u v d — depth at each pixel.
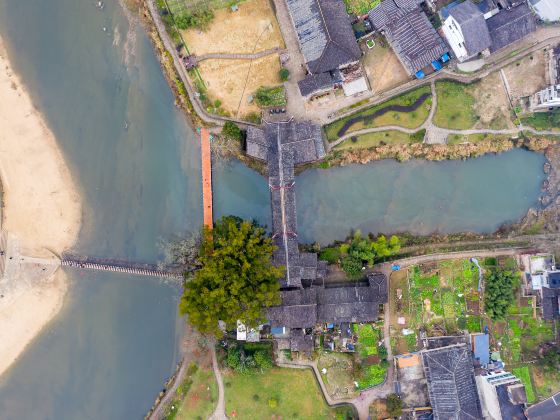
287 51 62.81
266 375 62.75
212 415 62.56
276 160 59.91
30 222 63.19
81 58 63.75
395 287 63.16
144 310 64.00
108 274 63.94
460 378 58.97
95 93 63.91
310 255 60.19
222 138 62.78
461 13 58.69
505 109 63.59
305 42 60.44
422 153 63.78
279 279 59.09
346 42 60.31
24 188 63.12
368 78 63.16
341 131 63.41
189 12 62.19
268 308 58.97
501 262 63.38
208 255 57.03
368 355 62.66
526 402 57.78
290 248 59.06
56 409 63.50
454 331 62.88
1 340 63.19
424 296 63.28
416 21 61.00
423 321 63.03
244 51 62.75
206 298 53.22
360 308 60.16
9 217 63.00
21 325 63.28
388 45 63.06
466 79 63.31
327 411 62.66
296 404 62.66
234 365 60.59
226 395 62.66
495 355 62.47
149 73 63.88
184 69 62.97
